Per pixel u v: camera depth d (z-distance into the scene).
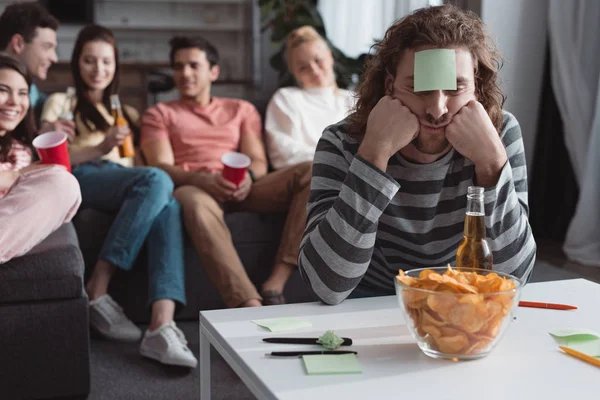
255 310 1.15
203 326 1.12
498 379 0.86
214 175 2.62
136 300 2.54
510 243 1.21
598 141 3.21
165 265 2.31
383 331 1.04
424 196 1.28
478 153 1.17
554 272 3.09
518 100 3.56
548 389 0.83
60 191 1.86
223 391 1.99
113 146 2.57
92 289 2.38
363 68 1.37
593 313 1.13
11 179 1.91
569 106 3.31
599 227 3.27
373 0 4.50
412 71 1.14
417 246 1.34
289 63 3.08
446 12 1.21
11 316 1.74
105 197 2.51
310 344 0.99
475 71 1.24
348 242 1.15
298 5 4.30
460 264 1.09
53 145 1.95
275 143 2.91
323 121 3.00
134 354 2.27
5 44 2.78
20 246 1.77
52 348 1.78
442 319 0.89
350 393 0.82
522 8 3.46
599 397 0.81
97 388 1.99
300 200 2.61
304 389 0.83
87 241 2.48
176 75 2.92
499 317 0.89
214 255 2.39
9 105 2.14
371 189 1.14
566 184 3.64
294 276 2.64
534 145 3.69
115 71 2.80
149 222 2.38
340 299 1.19
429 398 0.81
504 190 1.18
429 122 1.16
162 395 1.95
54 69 5.03
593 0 3.22
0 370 1.75
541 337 1.02
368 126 1.17
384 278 1.43
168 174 2.70
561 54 3.32
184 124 2.90
